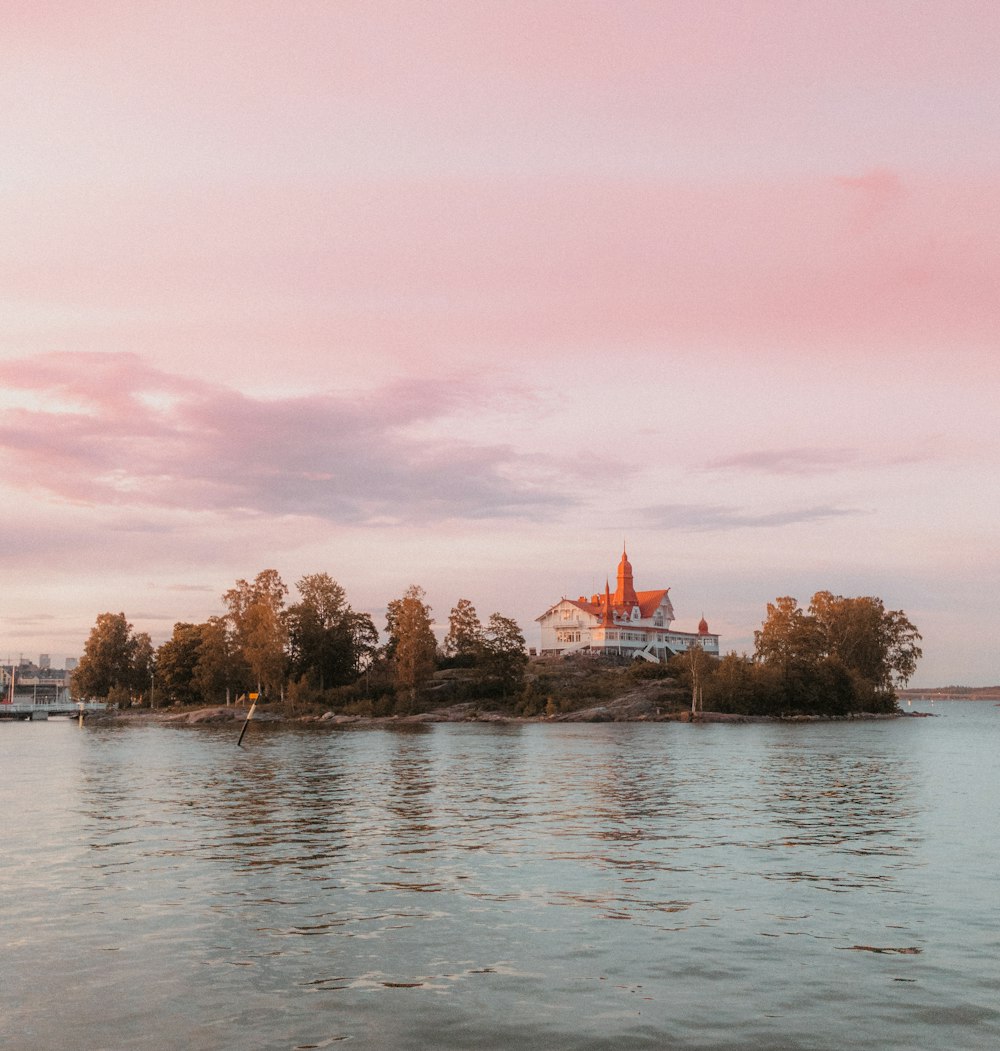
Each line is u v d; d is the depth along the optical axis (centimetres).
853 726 15812
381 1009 1723
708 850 3309
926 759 7906
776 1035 1605
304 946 2103
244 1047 1558
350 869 2953
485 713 16612
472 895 2589
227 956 2033
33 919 2334
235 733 13050
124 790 5381
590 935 2188
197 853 3247
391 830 3788
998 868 2984
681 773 6481
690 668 17425
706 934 2197
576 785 5641
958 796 5069
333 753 8650
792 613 18675
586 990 1820
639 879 2800
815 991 1812
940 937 2172
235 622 18450
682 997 1783
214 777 6200
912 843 3466
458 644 19662
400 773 6488
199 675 18925
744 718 16275
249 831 3762
